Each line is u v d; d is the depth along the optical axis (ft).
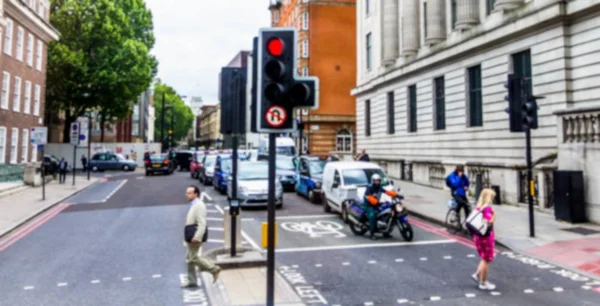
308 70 156.76
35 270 27.84
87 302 21.83
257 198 52.01
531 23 53.42
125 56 128.16
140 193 73.46
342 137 156.76
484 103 63.98
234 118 27.17
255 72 19.44
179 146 400.26
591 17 47.47
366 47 113.80
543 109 53.01
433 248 33.32
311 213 50.70
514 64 59.06
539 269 27.43
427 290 23.40
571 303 21.15
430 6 78.18
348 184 45.29
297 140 159.94
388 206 36.40
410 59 87.40
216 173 73.72
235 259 28.02
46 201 60.85
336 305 21.21
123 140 209.87
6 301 22.06
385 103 99.71
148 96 312.29
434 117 79.05
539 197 46.06
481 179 55.11
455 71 71.77
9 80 92.38
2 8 85.35
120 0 138.62
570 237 34.45
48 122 158.51
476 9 67.62
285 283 24.48
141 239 37.04
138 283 24.94
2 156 89.66
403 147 90.63
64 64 118.52
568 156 42.24
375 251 32.53
